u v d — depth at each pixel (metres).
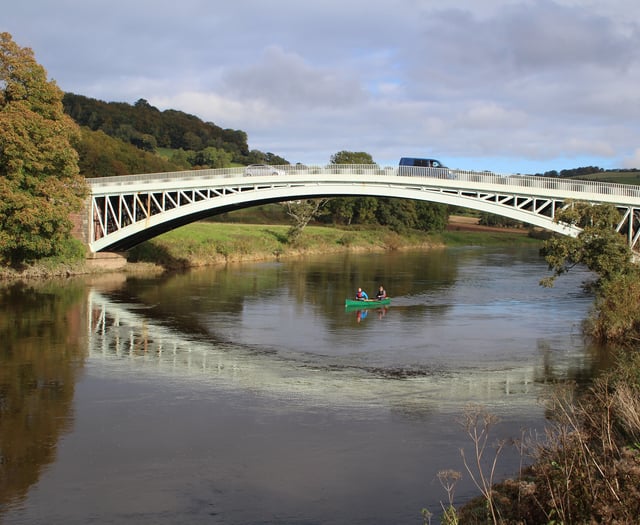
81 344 32.22
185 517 15.06
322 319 40.53
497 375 27.41
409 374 27.56
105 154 105.25
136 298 46.94
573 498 11.45
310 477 17.12
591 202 45.50
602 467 12.32
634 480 11.34
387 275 66.25
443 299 49.84
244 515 15.17
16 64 49.44
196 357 30.16
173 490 16.41
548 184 47.19
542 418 21.64
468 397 24.12
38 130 49.06
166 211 57.25
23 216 47.62
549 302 48.47
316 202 97.12
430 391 24.98
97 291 49.25
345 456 18.53
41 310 40.81
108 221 64.31
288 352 31.45
